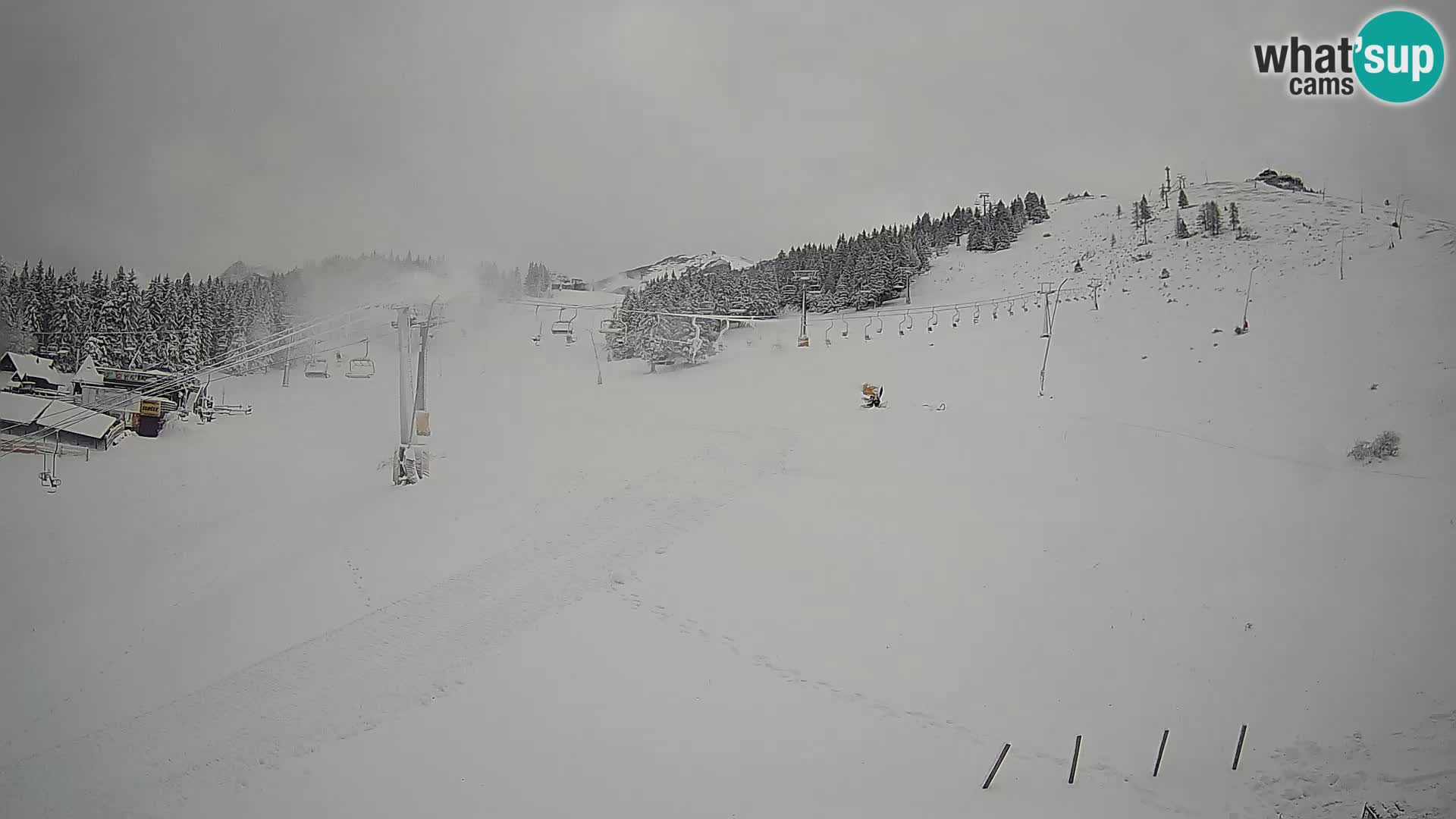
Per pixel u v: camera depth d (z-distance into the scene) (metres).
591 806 18.66
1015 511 33.72
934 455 42.69
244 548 39.75
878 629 25.50
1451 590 24.03
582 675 24.19
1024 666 22.94
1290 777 17.39
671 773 19.69
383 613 28.91
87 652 30.31
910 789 18.52
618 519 35.84
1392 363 46.84
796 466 42.53
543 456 49.75
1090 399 52.28
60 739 24.38
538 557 32.38
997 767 18.53
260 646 28.48
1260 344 55.38
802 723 21.38
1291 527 29.80
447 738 21.69
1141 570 27.52
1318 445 39.91
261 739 22.53
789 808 18.17
